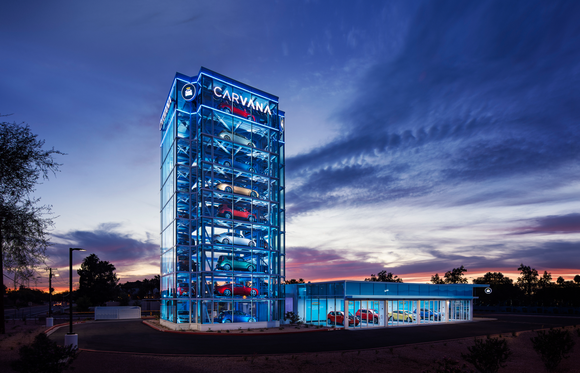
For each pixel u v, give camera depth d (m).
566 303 71.56
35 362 10.64
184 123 35.47
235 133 35.31
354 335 27.53
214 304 31.59
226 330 29.30
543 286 87.69
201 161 33.03
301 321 37.81
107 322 38.72
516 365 18.33
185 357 17.36
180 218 32.59
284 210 37.47
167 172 37.38
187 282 32.38
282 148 38.78
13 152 16.83
